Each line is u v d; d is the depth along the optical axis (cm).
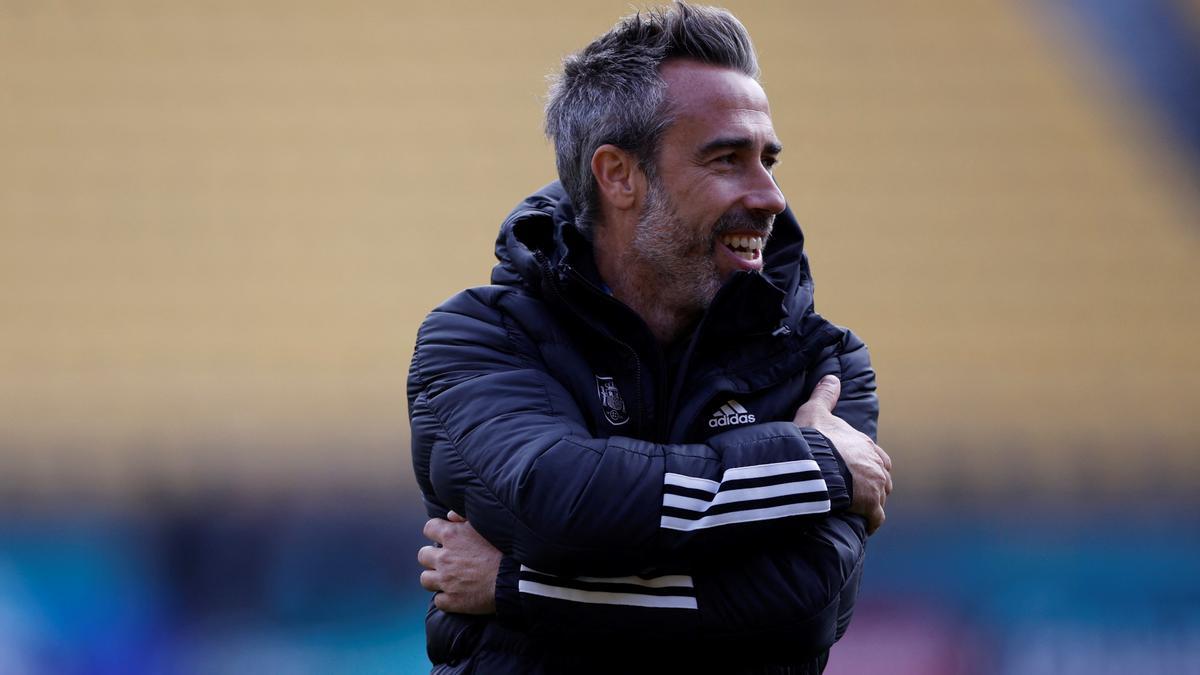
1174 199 3669
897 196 3619
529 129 3781
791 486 693
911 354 3338
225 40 3894
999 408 3170
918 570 2192
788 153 3688
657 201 766
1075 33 3859
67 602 2161
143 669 2136
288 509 2267
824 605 704
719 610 692
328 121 3794
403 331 3425
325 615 2175
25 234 3594
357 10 3956
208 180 3691
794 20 3888
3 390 3241
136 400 3222
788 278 786
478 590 726
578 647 709
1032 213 3609
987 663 2083
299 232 3616
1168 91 3762
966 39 3866
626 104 769
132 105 3806
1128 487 2594
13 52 3862
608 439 707
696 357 754
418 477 790
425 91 3828
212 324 3438
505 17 3959
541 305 767
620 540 681
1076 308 3453
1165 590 2141
